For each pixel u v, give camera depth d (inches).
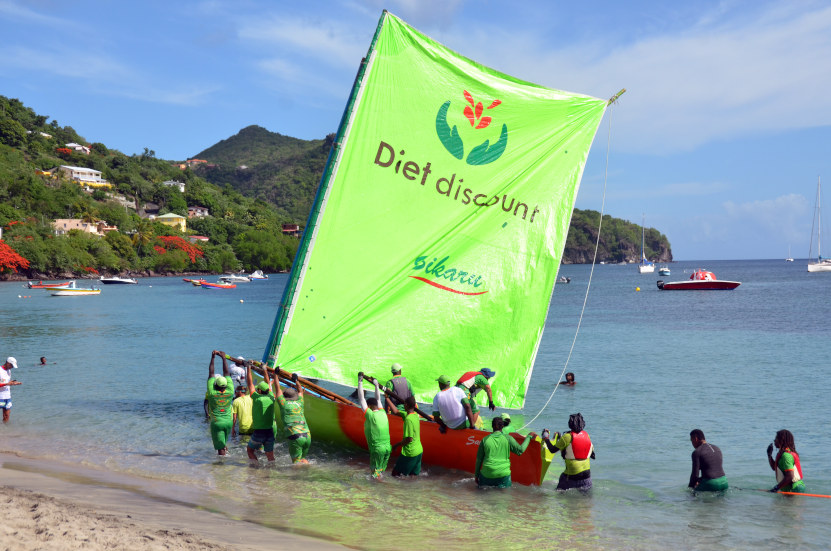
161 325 2037.4
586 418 735.1
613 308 2642.7
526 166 573.0
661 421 715.4
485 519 409.1
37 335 1713.8
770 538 382.6
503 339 576.4
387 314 555.2
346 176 542.0
